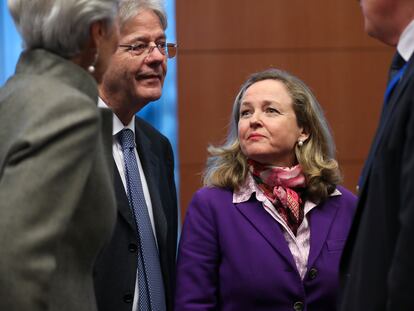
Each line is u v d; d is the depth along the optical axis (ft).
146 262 16.28
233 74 38.17
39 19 11.21
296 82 17.98
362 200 12.28
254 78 18.15
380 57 38.73
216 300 16.85
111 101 17.02
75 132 10.13
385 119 11.90
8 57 36.81
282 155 17.44
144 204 16.67
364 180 12.22
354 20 38.58
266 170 17.39
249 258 16.52
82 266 11.43
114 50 12.01
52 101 10.31
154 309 16.17
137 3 17.08
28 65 11.36
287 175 17.30
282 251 16.53
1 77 36.78
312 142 17.83
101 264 15.57
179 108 38.01
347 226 17.28
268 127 17.13
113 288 15.61
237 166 17.72
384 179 11.38
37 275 9.50
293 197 17.19
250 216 16.97
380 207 11.42
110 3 11.55
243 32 38.17
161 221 16.83
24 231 9.53
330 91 38.55
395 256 10.49
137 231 16.31
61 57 11.34
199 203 17.47
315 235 16.97
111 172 12.16
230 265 16.60
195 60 38.04
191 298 16.57
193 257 16.92
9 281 9.42
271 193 17.30
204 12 37.99
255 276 16.37
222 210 17.19
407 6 12.11
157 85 17.42
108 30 11.66
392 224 11.29
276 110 17.34
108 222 11.51
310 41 38.40
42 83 10.77
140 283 16.11
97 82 12.21
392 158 11.32
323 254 16.83
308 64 38.40
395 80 12.28
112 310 15.55
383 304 11.28
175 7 37.86
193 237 17.13
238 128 17.67
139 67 16.97
